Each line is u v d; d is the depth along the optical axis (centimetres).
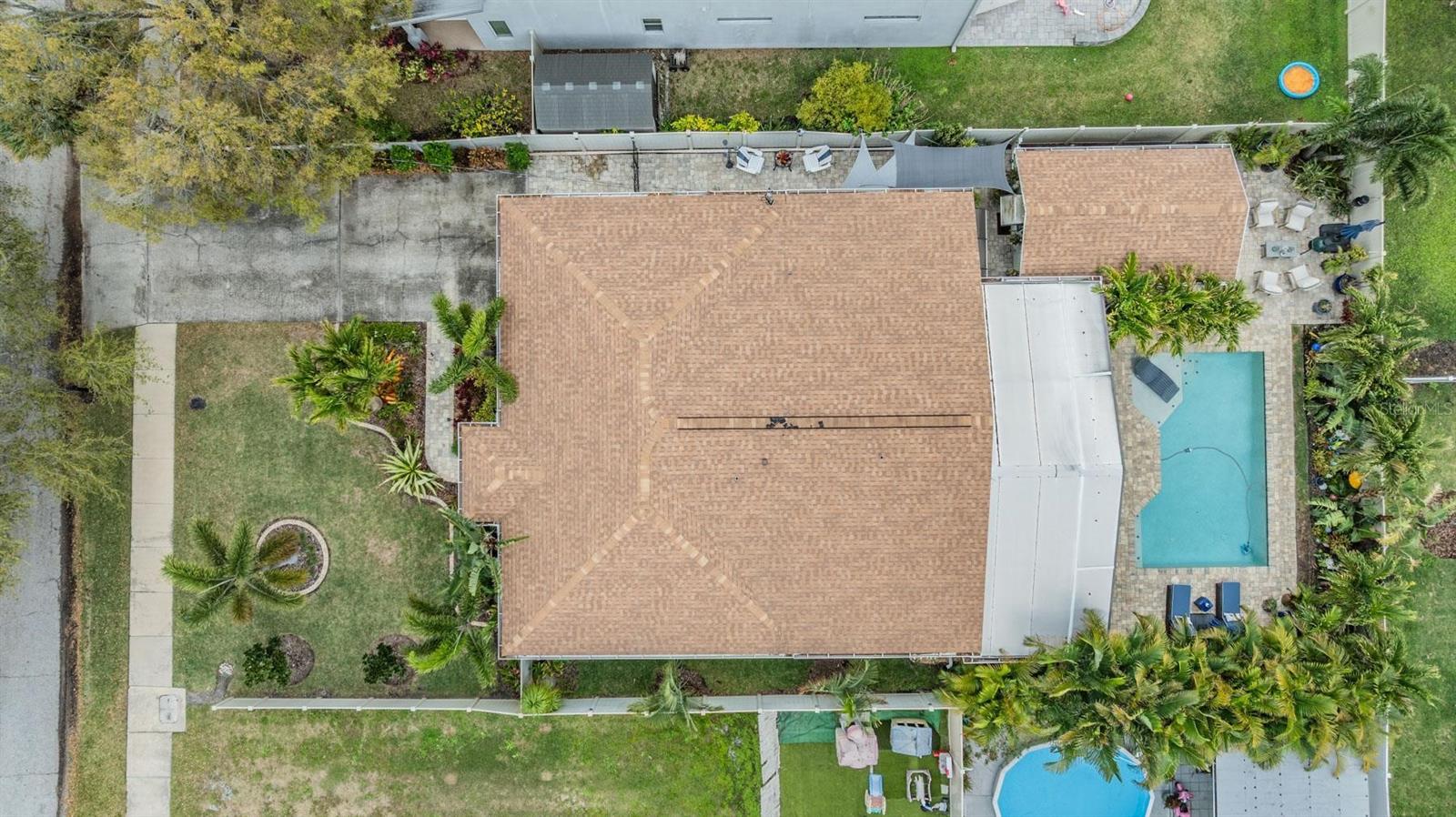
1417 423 2688
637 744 3034
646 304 2642
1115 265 2767
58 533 3028
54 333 2958
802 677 2994
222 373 2991
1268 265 2986
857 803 3022
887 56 2995
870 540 2641
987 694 2541
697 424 2608
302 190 2647
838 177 2989
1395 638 2675
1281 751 2545
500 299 2611
